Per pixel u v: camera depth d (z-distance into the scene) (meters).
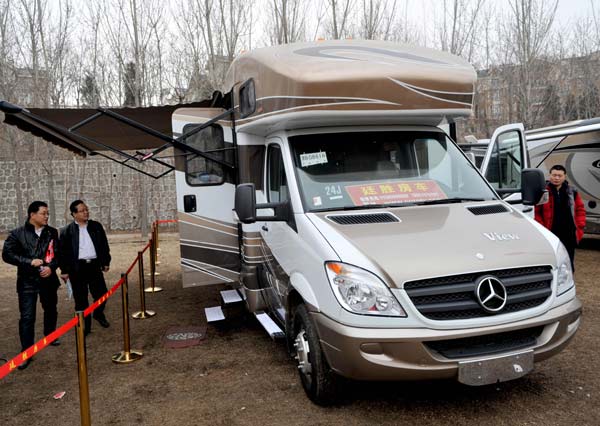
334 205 4.55
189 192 6.32
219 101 6.86
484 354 3.61
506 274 3.74
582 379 4.55
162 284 9.86
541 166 12.05
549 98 16.12
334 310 3.72
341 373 3.73
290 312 4.63
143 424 4.23
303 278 4.21
